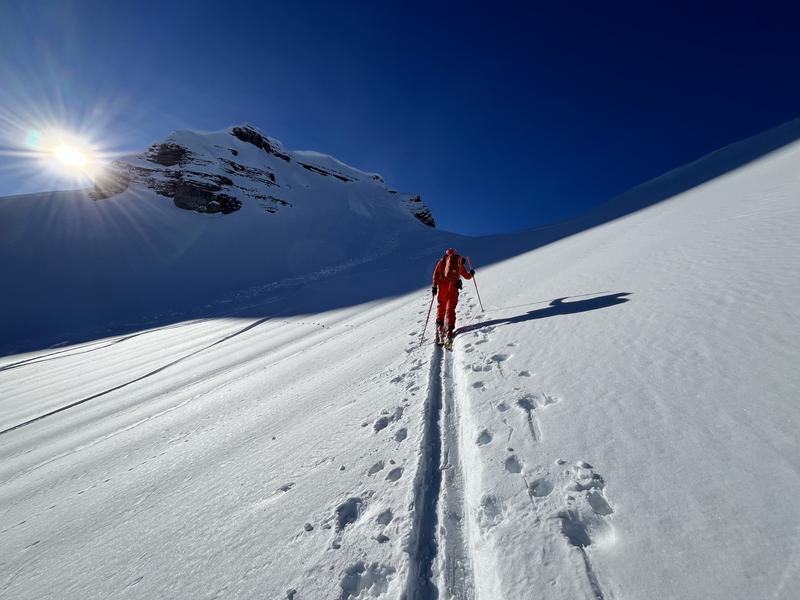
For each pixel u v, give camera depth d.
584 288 5.64
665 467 1.72
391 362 5.31
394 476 2.37
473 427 2.69
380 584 1.67
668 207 14.13
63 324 30.59
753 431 1.74
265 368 8.68
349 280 30.31
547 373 3.13
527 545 1.59
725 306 3.22
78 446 6.46
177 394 8.55
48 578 2.52
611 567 1.37
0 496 5.01
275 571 1.88
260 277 39.81
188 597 1.87
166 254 45.12
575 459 1.99
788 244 4.39
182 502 2.98
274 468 3.04
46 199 54.62
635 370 2.67
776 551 1.21
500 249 26.91
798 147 16.14
